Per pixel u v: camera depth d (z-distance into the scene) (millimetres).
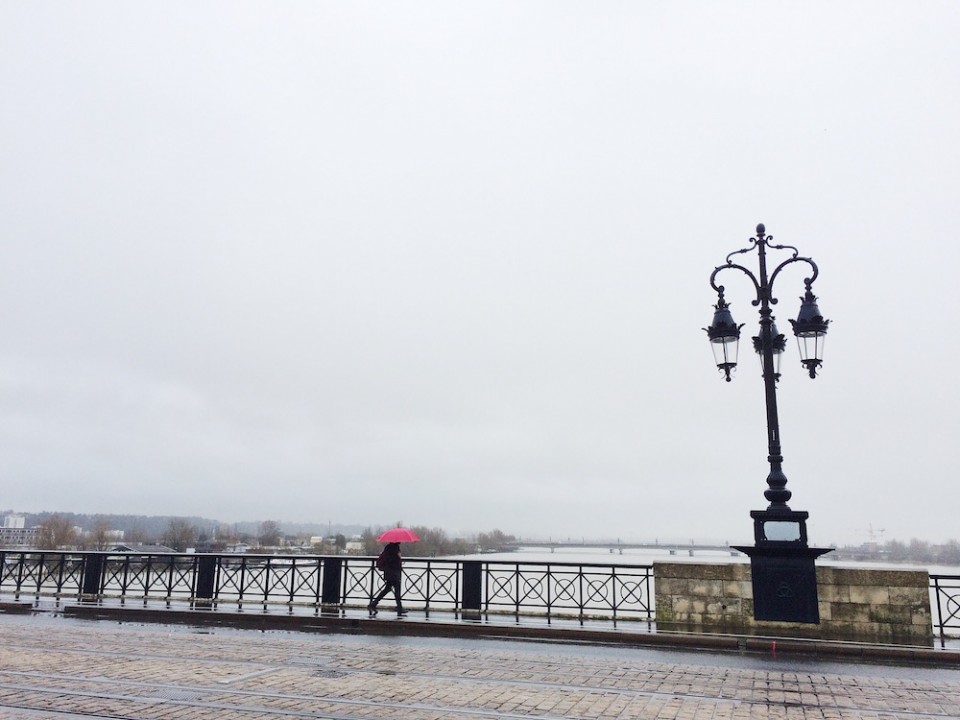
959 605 12305
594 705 7973
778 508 13039
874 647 11367
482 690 8680
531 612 15258
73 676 9273
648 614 14219
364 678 9367
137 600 18266
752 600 13211
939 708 8039
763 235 13945
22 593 19594
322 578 17359
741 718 7492
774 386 13484
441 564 16469
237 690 8570
